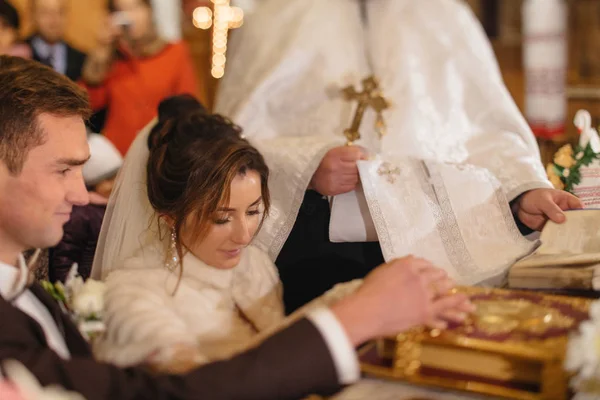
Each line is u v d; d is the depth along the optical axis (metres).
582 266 1.57
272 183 2.00
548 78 3.86
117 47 3.80
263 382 1.12
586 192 1.93
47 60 3.77
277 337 1.17
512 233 1.84
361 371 1.24
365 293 1.23
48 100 1.28
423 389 1.21
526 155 2.10
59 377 1.11
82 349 1.31
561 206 1.85
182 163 1.60
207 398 1.11
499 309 1.36
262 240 1.95
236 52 2.52
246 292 1.69
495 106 2.26
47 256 2.00
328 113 2.27
